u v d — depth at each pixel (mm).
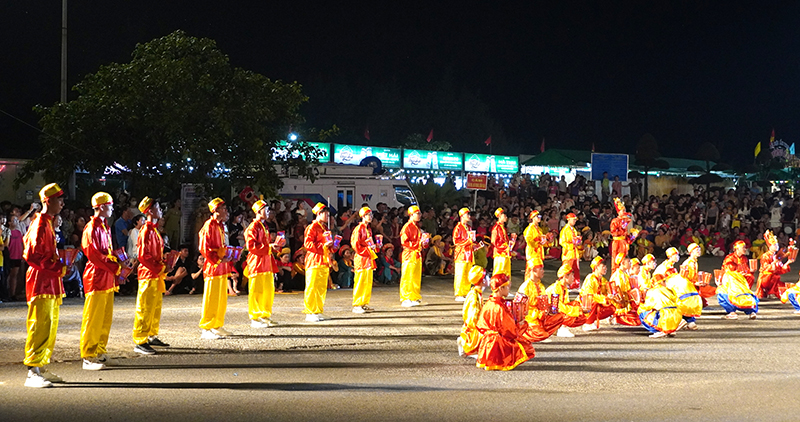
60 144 18953
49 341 8000
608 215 26047
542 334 10820
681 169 37719
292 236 18250
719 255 27297
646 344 11078
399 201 25438
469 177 23594
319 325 12555
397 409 7070
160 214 10172
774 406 7324
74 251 8758
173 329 11836
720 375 8836
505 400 7496
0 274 15000
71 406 7008
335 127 22250
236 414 6797
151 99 18984
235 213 18250
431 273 21219
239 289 17547
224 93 19250
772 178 38938
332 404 7223
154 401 7242
